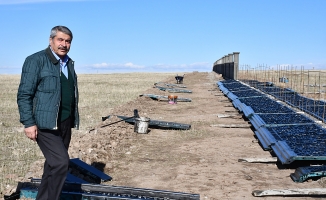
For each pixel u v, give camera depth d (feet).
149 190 17.15
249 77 119.65
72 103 14.96
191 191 19.83
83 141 29.86
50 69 13.93
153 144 31.01
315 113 39.96
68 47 14.24
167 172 23.18
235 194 19.40
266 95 59.62
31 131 13.74
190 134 34.99
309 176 21.07
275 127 33.50
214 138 33.42
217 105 58.80
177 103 62.23
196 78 149.07
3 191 18.98
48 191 14.42
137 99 63.00
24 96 13.64
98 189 17.30
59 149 14.17
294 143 26.81
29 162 25.30
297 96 57.36
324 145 26.12
